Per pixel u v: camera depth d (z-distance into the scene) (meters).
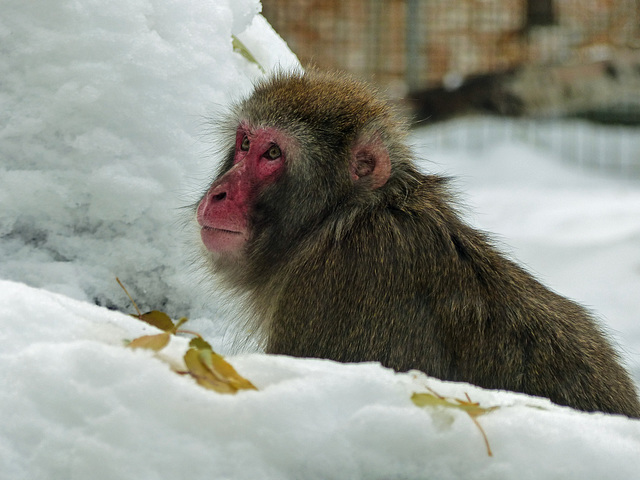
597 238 22.88
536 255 21.58
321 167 7.50
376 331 6.85
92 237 7.44
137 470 3.52
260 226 7.59
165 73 7.56
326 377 4.07
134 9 7.46
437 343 6.86
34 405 3.65
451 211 7.58
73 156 7.25
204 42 7.90
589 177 35.78
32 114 7.15
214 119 7.87
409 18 34.38
